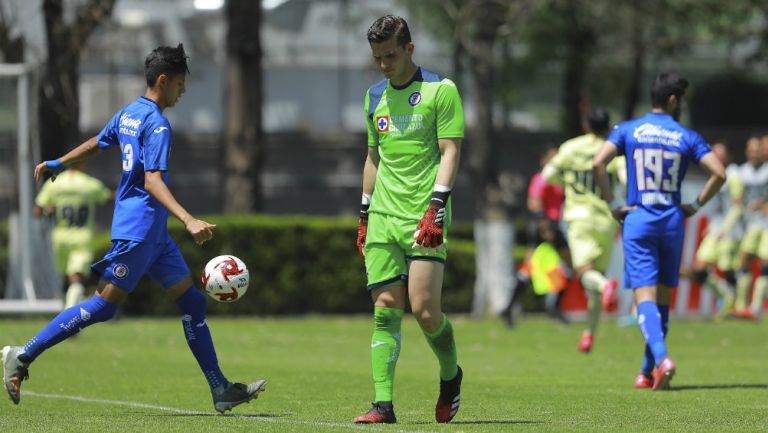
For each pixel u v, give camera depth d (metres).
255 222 74.75
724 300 70.94
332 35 123.19
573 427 24.39
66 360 43.34
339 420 25.77
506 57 107.75
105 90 108.88
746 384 35.31
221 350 49.81
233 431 23.17
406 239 24.30
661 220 33.34
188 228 24.11
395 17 24.30
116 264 25.53
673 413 27.38
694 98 129.00
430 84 24.48
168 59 25.80
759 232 70.62
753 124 128.62
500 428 24.03
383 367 24.77
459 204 114.25
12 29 71.38
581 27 98.81
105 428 23.66
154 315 72.44
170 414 27.12
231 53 82.19
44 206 54.91
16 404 27.19
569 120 108.69
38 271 61.22
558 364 43.69
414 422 25.30
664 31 100.44
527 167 117.12
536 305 77.81
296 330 62.53
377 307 24.73
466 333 61.38
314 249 75.81
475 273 78.56
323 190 115.81
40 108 70.31
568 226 47.88
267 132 115.88
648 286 33.28
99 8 71.50
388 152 24.69
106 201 56.22
